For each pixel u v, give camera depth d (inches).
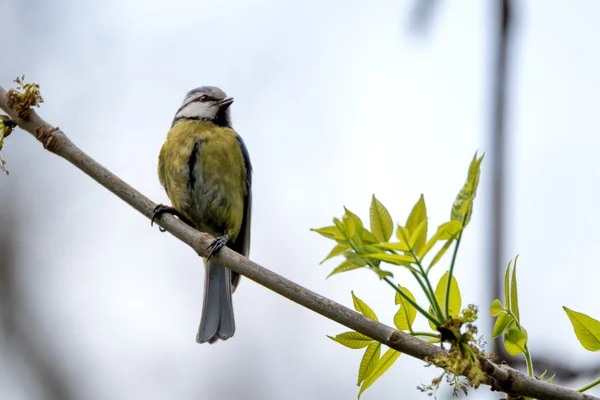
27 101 274.7
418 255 192.5
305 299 227.5
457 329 195.9
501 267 251.6
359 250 190.9
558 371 260.2
